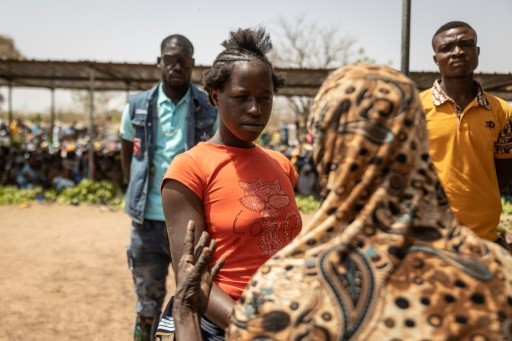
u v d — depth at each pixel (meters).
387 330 1.09
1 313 5.78
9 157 17.27
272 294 1.19
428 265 1.14
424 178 1.22
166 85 4.06
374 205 1.19
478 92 3.40
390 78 1.26
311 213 13.63
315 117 1.31
